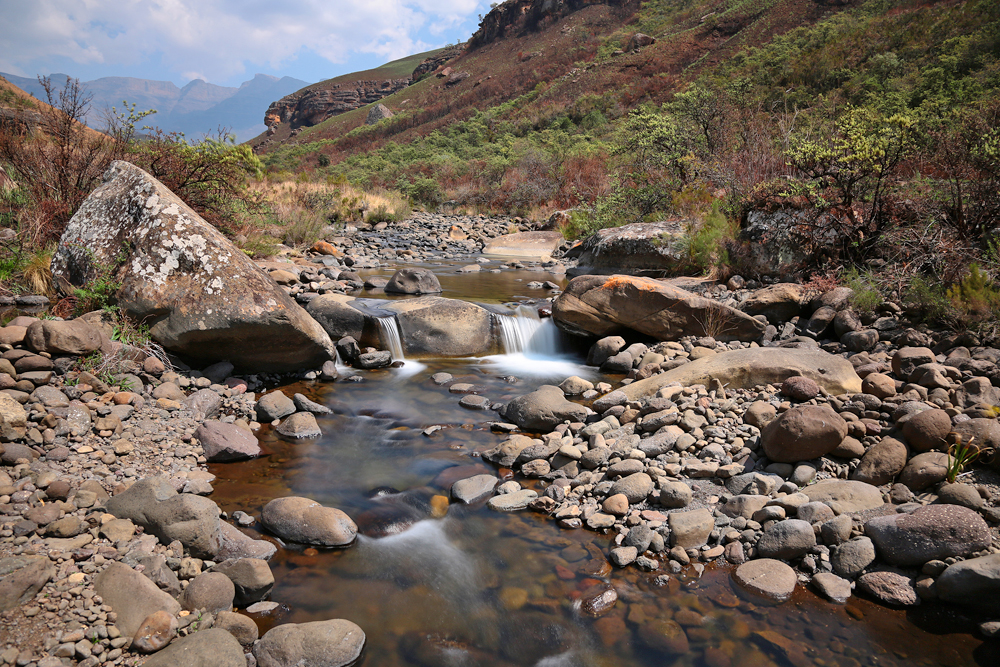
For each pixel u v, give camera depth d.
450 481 3.77
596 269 10.16
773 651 2.42
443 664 2.34
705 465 3.62
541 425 4.49
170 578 2.56
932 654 2.39
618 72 43.19
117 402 4.00
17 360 3.86
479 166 26.12
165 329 4.67
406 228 16.30
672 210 11.20
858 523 3.04
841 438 3.49
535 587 2.81
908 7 29.08
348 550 3.04
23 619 2.20
